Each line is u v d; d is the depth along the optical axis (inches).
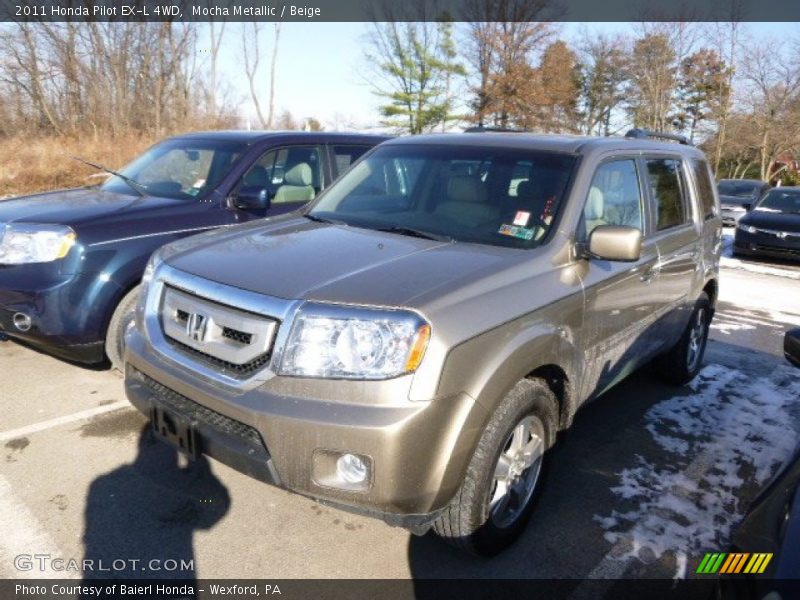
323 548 116.0
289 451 92.3
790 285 400.2
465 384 96.0
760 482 148.2
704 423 179.3
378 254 113.6
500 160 143.2
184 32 1154.7
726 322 298.0
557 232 124.5
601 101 1841.8
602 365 139.6
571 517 130.1
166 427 108.3
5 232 165.0
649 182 164.1
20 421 154.5
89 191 207.8
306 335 93.7
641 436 168.9
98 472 134.6
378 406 90.7
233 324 100.0
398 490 91.5
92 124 1096.8
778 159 1549.0
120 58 1129.4
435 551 117.3
